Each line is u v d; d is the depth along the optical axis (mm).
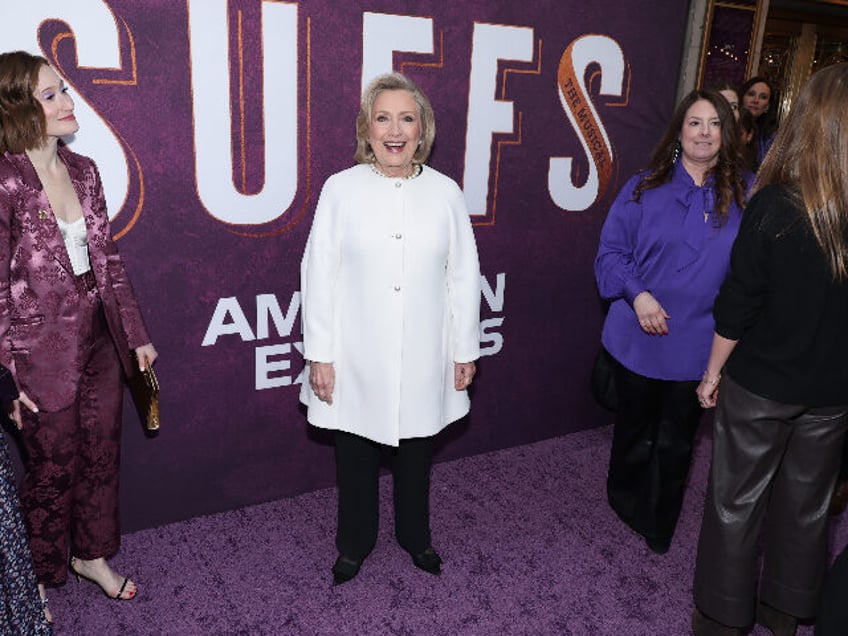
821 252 1631
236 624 2219
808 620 2256
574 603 2354
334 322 2148
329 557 2557
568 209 3174
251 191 2525
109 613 2252
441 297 2146
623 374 2543
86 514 2213
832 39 5445
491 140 2902
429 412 2191
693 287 2324
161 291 2479
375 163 2107
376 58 2594
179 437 2656
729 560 1993
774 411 1811
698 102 2246
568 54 2965
